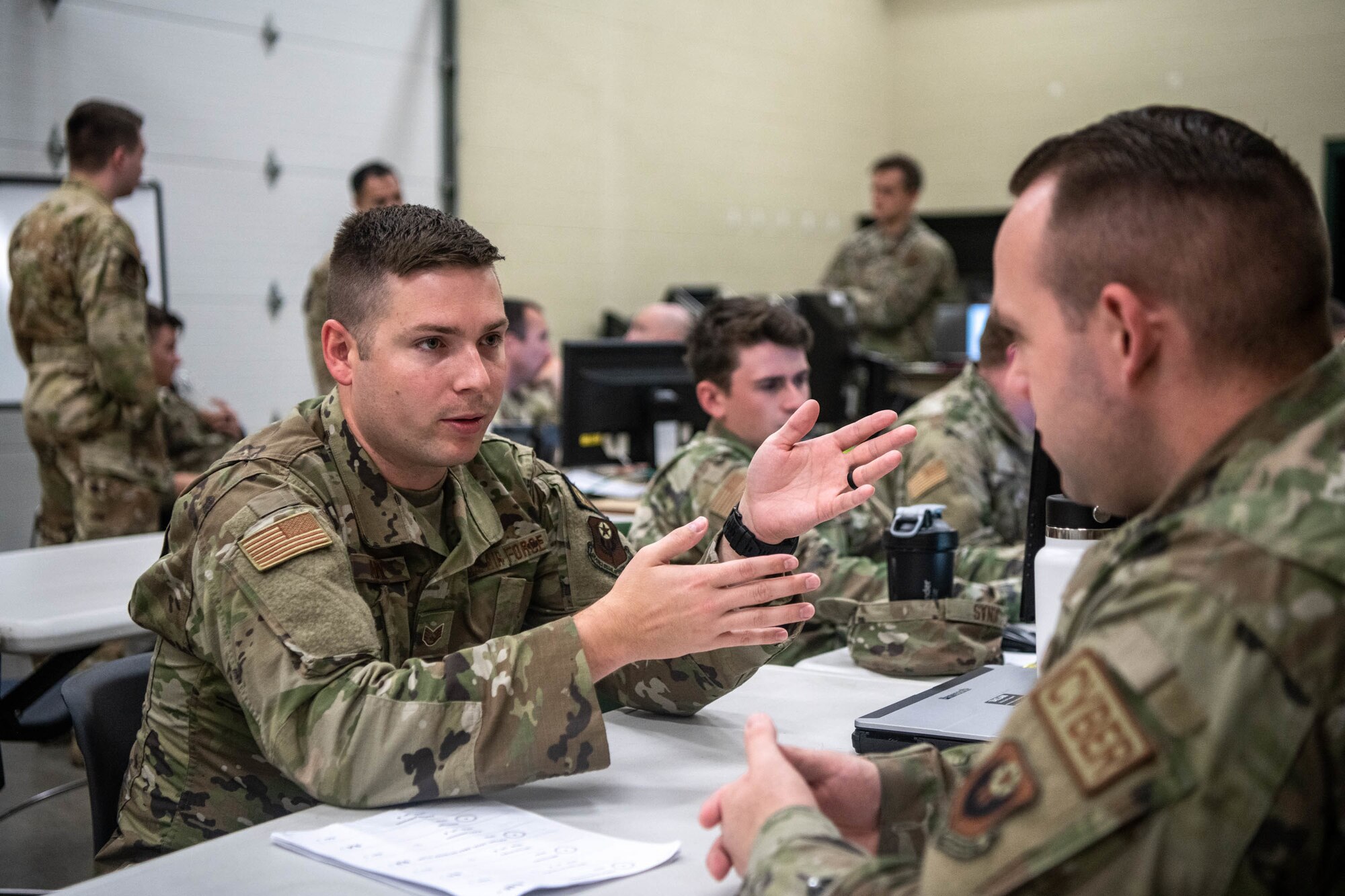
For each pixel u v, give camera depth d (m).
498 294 1.35
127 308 3.49
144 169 4.95
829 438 1.31
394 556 1.39
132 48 4.89
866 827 0.98
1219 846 0.64
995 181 8.59
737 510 1.34
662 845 1.04
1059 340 0.78
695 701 1.41
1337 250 7.60
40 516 3.75
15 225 4.57
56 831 2.93
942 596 1.71
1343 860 0.67
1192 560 0.69
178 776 1.34
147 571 1.35
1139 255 0.73
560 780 1.23
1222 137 0.74
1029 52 8.39
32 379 3.59
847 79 8.55
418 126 5.96
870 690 1.57
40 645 1.94
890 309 6.75
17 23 4.56
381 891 0.95
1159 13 7.94
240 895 0.95
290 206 5.47
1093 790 0.67
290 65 5.42
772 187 8.02
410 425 1.32
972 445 2.55
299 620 1.21
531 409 4.86
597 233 6.89
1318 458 0.70
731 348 2.41
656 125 7.19
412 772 1.14
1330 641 0.65
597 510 1.58
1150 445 0.77
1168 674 0.66
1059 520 1.45
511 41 6.34
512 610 1.48
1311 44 7.52
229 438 4.49
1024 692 1.37
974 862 0.69
